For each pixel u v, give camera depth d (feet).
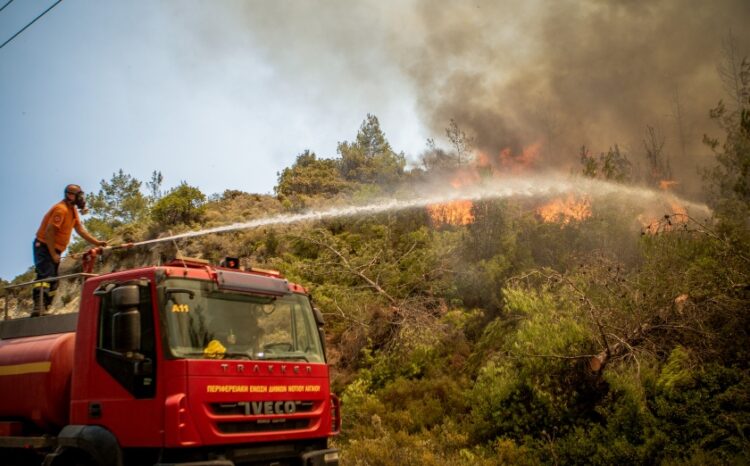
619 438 33.81
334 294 60.54
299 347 27.78
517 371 40.57
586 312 39.45
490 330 49.44
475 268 57.82
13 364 30.07
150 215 109.81
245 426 24.18
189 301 24.82
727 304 36.76
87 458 25.41
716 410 32.78
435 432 42.37
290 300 28.50
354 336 56.95
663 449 32.30
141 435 23.18
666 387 34.83
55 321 30.37
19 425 29.84
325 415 27.40
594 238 53.62
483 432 39.73
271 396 25.20
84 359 26.13
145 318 24.29
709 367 34.88
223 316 25.64
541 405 38.50
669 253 40.75
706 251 40.83
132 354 23.66
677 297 38.81
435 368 50.49
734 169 49.57
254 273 28.94
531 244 57.47
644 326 38.78
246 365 24.76
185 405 22.68
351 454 38.73
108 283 25.27
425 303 58.54
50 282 33.60
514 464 35.45
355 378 53.47
